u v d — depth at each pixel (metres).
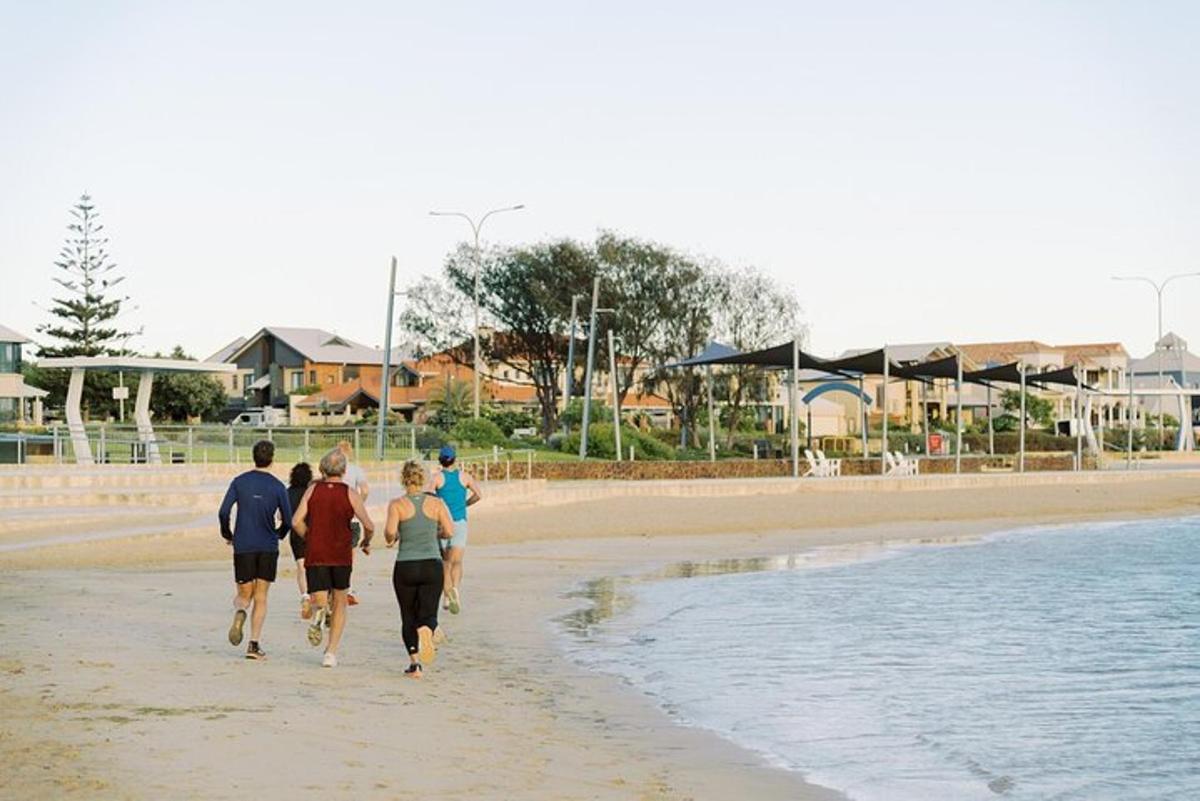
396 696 11.99
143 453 47.47
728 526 38.84
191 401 94.94
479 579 24.47
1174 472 73.06
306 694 11.75
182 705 10.91
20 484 38.69
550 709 11.97
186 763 8.89
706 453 71.50
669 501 45.78
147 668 12.67
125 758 8.95
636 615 19.52
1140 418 138.25
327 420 99.69
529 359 85.00
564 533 35.12
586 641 16.67
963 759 10.52
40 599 18.31
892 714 12.38
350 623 17.06
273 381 114.94
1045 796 9.42
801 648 16.58
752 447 75.75
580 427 68.44
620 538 34.66
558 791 8.77
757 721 11.84
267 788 8.33
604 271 82.88
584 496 45.31
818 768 10.05
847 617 19.88
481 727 10.86
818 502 48.62
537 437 75.62
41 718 10.20
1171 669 15.39
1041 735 11.53
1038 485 63.72
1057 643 17.52
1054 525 43.75
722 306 83.94
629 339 82.44
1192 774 10.12
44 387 90.56
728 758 10.27
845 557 30.97
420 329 84.38
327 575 13.27
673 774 9.61
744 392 85.06
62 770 8.54
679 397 83.56
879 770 10.06
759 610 20.55
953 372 69.25
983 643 17.42
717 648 16.45
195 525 29.34
